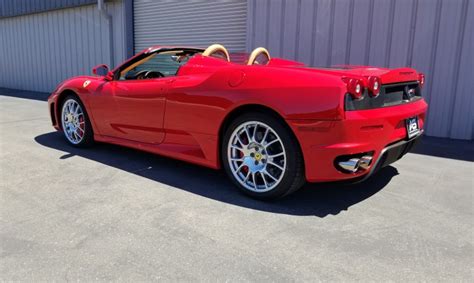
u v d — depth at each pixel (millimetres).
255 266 1898
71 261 1920
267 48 6465
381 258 1989
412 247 2115
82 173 3355
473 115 5043
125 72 3801
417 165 3826
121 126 3674
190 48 3822
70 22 10805
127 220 2402
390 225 2396
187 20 8086
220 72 2848
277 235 2232
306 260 1960
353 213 2576
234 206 2662
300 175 2561
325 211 2604
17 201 2691
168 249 2051
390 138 2623
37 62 12195
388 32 5395
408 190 3061
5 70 13547
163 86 3199
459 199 2881
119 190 2943
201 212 2549
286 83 2496
